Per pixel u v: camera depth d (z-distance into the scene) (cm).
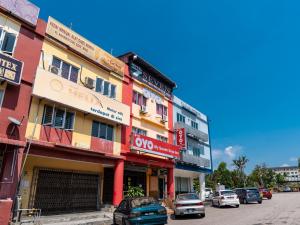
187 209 1498
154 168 2323
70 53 1608
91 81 1683
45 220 1259
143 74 2253
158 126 2339
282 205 2230
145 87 2255
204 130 3431
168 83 2591
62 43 1557
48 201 1497
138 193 1864
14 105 1228
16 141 1113
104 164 1703
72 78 1597
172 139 2508
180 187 2911
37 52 1394
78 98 1512
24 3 1371
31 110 1324
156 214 1099
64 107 1483
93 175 1819
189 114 3066
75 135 1521
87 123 1616
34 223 1189
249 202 2767
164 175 2416
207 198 3234
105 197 1848
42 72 1347
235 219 1362
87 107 1559
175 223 1314
